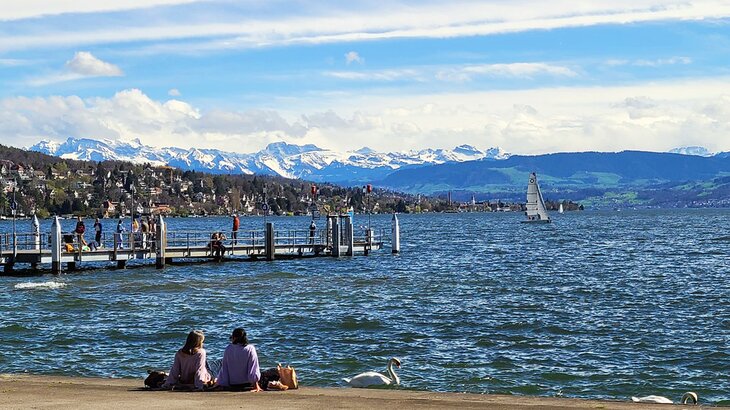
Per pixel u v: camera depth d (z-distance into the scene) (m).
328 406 17.81
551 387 28.67
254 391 20.56
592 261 86.81
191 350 20.77
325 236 89.25
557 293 54.47
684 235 151.62
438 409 17.52
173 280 62.41
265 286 58.41
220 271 69.94
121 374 30.33
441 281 62.28
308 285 59.09
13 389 20.09
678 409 18.06
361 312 45.03
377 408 17.62
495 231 186.00
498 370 30.92
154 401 18.38
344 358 32.94
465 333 38.59
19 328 39.91
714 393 28.09
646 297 52.16
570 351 34.41
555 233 170.12
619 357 33.22
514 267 77.88
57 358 33.12
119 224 71.75
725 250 104.44
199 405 17.88
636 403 18.80
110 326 40.75
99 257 68.00
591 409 17.78
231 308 46.94
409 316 43.59
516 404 18.23
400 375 30.03
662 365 31.83
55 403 17.97
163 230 70.75
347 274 67.88
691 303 48.94
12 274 66.38
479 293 54.34
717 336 37.53
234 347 20.89
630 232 169.75
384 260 84.50
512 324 41.00
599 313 44.88
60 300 50.53
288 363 32.03
